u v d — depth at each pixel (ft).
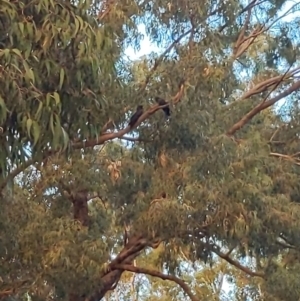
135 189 43.19
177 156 37.76
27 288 40.06
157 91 35.55
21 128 20.10
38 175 47.65
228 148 38.11
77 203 49.70
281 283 42.60
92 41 22.40
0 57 19.65
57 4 22.17
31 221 40.73
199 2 39.40
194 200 37.14
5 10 20.54
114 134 31.91
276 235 40.98
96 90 23.90
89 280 40.60
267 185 40.68
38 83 21.15
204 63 36.42
